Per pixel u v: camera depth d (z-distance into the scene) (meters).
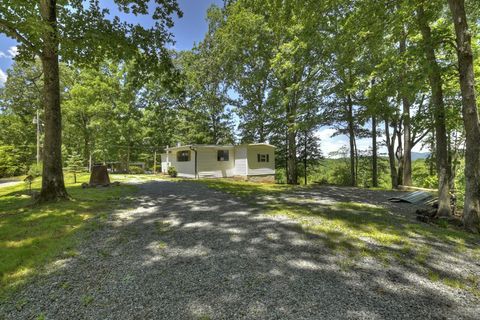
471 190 5.45
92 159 22.94
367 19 6.52
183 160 19.16
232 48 17.11
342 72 12.62
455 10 5.60
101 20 7.62
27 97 26.66
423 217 5.85
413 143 13.71
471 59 5.51
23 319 2.20
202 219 5.61
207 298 2.53
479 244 4.31
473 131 5.48
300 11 6.77
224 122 26.86
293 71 14.21
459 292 2.75
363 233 4.69
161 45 8.94
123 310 2.32
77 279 2.90
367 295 2.64
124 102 22.23
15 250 3.67
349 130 16.97
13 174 25.53
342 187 13.47
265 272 3.12
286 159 23.30
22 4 5.85
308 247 3.97
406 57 6.19
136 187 11.17
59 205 6.63
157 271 3.12
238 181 16.38
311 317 2.25
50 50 6.95
